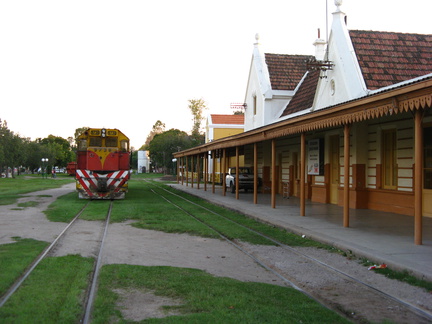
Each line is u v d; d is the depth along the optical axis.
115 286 6.23
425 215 13.12
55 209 16.48
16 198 21.94
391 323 4.96
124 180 21.64
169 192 29.19
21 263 7.25
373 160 15.52
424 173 13.12
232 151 34.59
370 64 16.50
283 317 4.99
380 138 15.10
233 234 11.10
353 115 10.18
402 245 8.89
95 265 7.57
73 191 28.45
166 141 69.75
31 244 9.18
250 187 27.38
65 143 104.38
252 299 5.68
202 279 6.65
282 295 5.89
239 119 53.03
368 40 17.58
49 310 5.03
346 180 11.55
